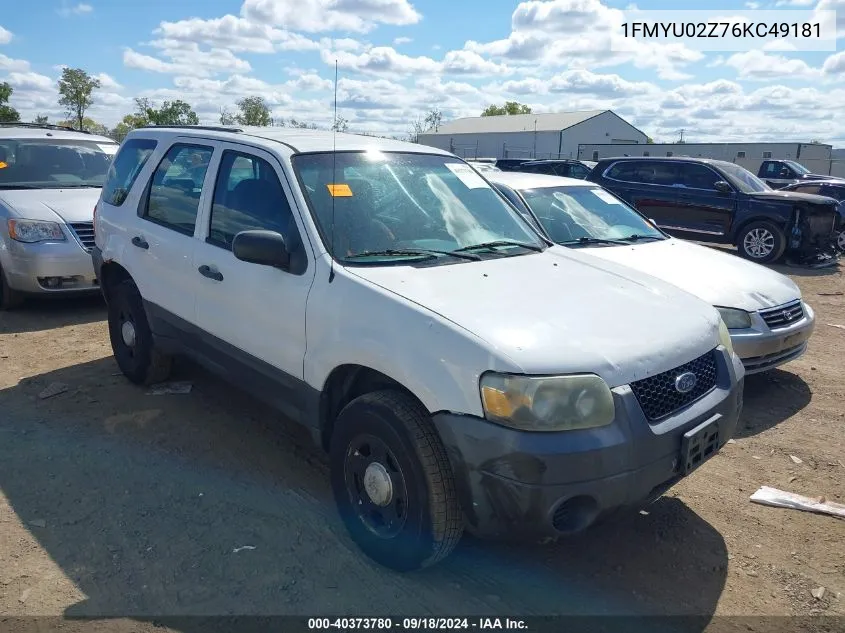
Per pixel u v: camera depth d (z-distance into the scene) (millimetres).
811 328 5805
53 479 4020
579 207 7113
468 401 2789
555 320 3045
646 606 3084
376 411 3088
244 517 3666
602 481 2734
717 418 3146
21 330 7117
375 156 4188
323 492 3945
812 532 3705
